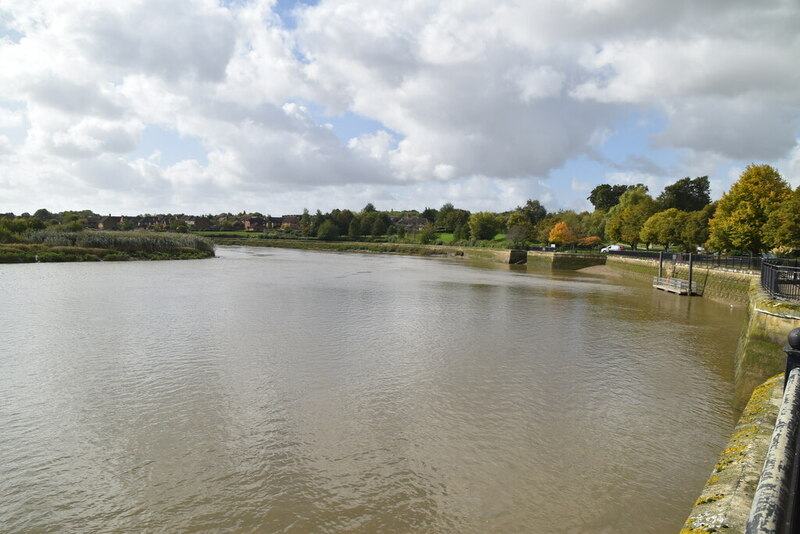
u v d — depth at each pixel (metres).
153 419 11.77
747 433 6.24
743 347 15.09
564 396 14.10
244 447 10.49
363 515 8.31
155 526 7.89
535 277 56.78
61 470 9.46
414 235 144.00
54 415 11.93
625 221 84.38
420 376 15.48
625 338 22.14
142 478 9.23
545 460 10.33
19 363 15.98
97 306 27.02
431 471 9.76
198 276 45.56
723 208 44.78
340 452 10.39
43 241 65.94
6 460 9.80
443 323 24.47
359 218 174.00
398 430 11.52
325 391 13.88
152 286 36.75
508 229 116.50
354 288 38.75
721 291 35.69
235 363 16.28
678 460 10.49
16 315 24.12
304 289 37.06
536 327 24.17
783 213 35.47
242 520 8.07
